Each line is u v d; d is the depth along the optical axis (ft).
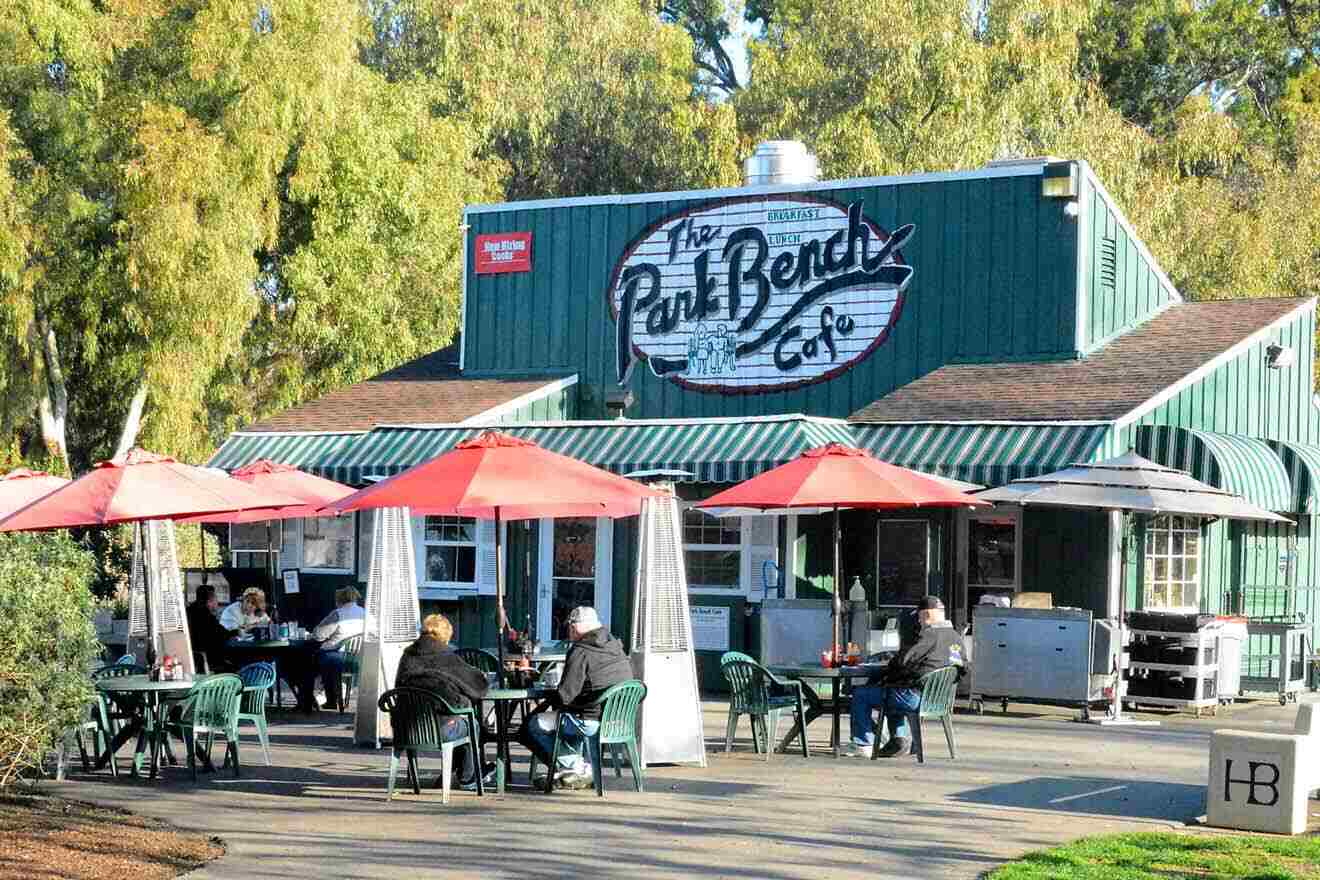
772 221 85.35
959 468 69.72
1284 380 86.48
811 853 35.99
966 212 81.30
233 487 59.31
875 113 135.44
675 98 157.89
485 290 93.50
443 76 147.84
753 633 73.72
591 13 158.92
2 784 42.34
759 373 85.25
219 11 107.34
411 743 43.60
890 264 82.58
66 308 111.86
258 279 124.77
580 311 90.33
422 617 80.53
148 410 119.85
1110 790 45.16
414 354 126.41
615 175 153.58
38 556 42.68
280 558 85.40
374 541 55.67
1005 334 80.43
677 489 75.72
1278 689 74.18
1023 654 64.28
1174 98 185.37
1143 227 129.49
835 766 50.03
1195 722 63.41
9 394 110.63
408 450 80.38
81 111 107.45
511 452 48.60
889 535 74.33
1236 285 132.26
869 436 72.59
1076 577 71.41
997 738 57.11
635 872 33.94
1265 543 83.56
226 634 65.72
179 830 38.68
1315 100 173.99
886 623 70.64
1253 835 38.55
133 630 58.80
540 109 149.38
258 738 57.31
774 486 53.98
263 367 128.57
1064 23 136.05
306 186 114.01
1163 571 74.64
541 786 45.39
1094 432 68.44
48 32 104.12
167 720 48.60
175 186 103.09
